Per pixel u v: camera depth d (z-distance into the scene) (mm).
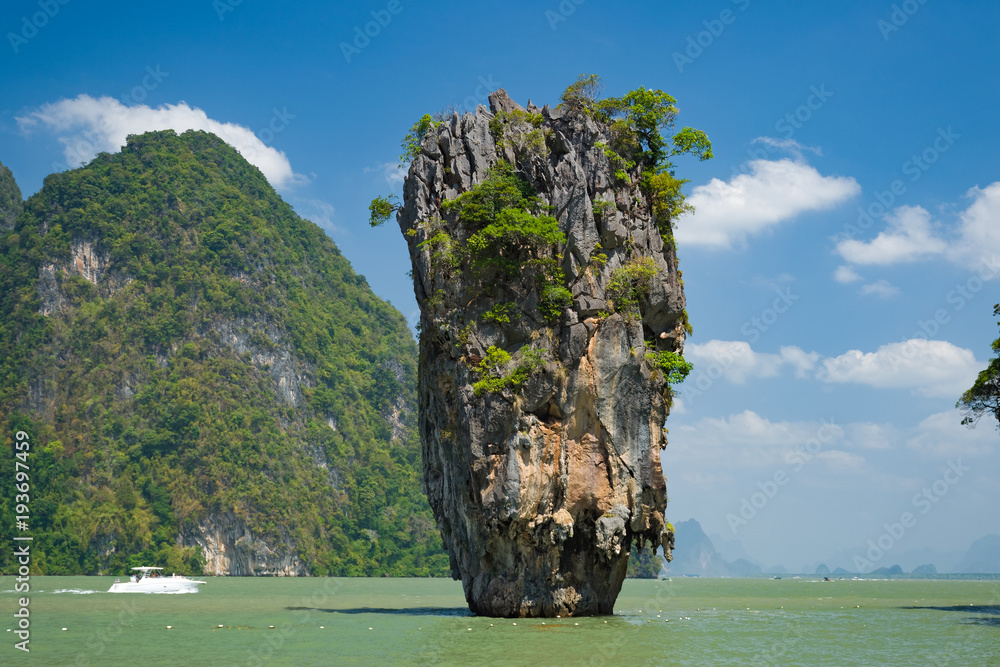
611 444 44969
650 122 49062
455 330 46031
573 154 47156
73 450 190875
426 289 46750
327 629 42938
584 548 45812
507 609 45594
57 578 142250
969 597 85000
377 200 50531
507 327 45469
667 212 48750
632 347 45781
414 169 48656
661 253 48562
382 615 51625
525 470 43500
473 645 36344
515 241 45312
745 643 37906
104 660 33375
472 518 45812
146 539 177625
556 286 45438
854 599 78812
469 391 44906
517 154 48438
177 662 32750
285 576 184625
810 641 38969
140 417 199125
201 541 183875
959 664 32656
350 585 120188
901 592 101000
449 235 46938
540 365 44156
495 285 46188
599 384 44969
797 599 78188
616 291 46062
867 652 35688
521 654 34031
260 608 59719
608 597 47625
